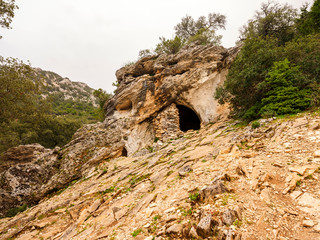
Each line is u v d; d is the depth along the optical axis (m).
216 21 33.56
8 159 18.34
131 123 20.70
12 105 14.98
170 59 21.78
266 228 3.55
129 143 19.39
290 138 7.54
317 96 9.80
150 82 21.33
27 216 9.50
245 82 13.35
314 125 7.62
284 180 5.08
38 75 16.80
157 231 4.45
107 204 8.34
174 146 14.60
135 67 24.52
